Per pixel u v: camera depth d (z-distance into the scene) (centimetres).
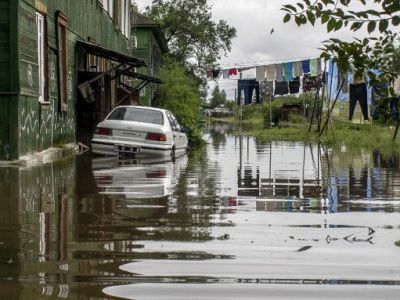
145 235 569
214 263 468
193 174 1208
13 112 1254
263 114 7881
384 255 501
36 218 650
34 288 400
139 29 4456
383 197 888
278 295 394
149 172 1205
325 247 529
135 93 2962
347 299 388
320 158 1877
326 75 3444
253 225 631
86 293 392
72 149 1794
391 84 481
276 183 1077
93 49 2144
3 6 1245
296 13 425
